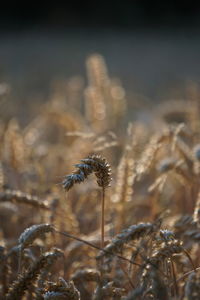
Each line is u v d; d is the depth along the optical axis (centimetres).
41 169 570
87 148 632
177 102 730
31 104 1147
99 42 3744
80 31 4831
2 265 378
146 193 588
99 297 340
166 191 598
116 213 507
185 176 480
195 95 699
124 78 1623
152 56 2822
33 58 2598
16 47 3347
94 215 572
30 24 5112
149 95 1478
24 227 538
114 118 718
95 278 373
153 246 336
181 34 4272
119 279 390
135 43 3672
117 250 316
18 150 591
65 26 5009
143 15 5016
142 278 313
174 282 331
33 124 784
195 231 382
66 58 2620
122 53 2983
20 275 336
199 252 435
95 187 565
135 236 315
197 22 4806
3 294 379
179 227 394
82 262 434
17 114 1059
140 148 530
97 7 5056
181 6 4919
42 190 550
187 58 2708
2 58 2659
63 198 483
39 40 3925
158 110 774
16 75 1873
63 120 682
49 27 5000
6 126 650
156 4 4978
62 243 481
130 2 5009
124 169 462
